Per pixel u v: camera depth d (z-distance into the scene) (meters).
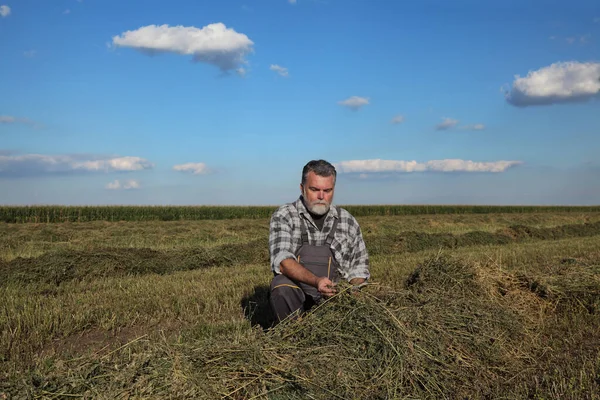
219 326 5.67
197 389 3.25
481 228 29.28
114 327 6.07
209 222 27.25
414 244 16.78
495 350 4.57
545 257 12.07
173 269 11.62
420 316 4.42
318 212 4.76
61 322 6.22
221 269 11.24
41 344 5.40
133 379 3.28
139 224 25.12
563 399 3.73
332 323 4.12
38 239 17.89
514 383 4.13
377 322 4.07
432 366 3.92
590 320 6.20
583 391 3.90
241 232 21.42
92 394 3.13
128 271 10.98
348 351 3.90
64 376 3.27
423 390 3.74
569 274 7.36
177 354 3.59
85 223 25.45
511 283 7.06
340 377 3.59
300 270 4.47
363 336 3.99
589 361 4.50
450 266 6.91
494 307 5.28
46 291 8.68
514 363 4.52
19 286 9.13
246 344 3.81
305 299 4.84
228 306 6.99
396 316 4.25
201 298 7.34
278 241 4.81
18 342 5.38
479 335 4.63
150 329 6.03
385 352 3.84
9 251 14.48
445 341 4.30
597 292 6.73
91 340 5.67
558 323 6.05
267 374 3.53
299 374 3.54
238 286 8.43
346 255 5.02
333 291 4.31
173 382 3.25
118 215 35.34
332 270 4.80
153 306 7.07
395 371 3.74
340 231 4.96
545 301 6.75
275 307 4.66
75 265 10.46
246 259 12.73
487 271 7.18
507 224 32.44
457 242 17.88
